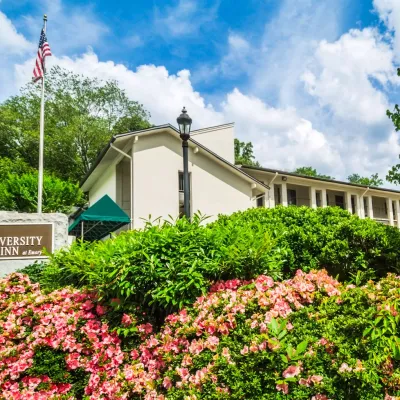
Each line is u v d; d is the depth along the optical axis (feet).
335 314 8.87
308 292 9.96
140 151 43.75
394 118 20.94
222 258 11.63
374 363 7.38
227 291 10.49
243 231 13.00
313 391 7.26
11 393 10.30
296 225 18.80
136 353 10.86
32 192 47.24
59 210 48.60
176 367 9.02
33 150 85.20
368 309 8.44
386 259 16.28
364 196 79.10
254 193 56.85
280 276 12.87
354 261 16.22
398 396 7.08
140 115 101.60
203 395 7.92
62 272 15.29
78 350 11.07
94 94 96.68
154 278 11.25
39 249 21.13
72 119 91.40
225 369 7.99
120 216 39.29
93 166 50.11
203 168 48.47
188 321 9.92
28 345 11.10
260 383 7.56
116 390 9.84
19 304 12.42
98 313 12.05
